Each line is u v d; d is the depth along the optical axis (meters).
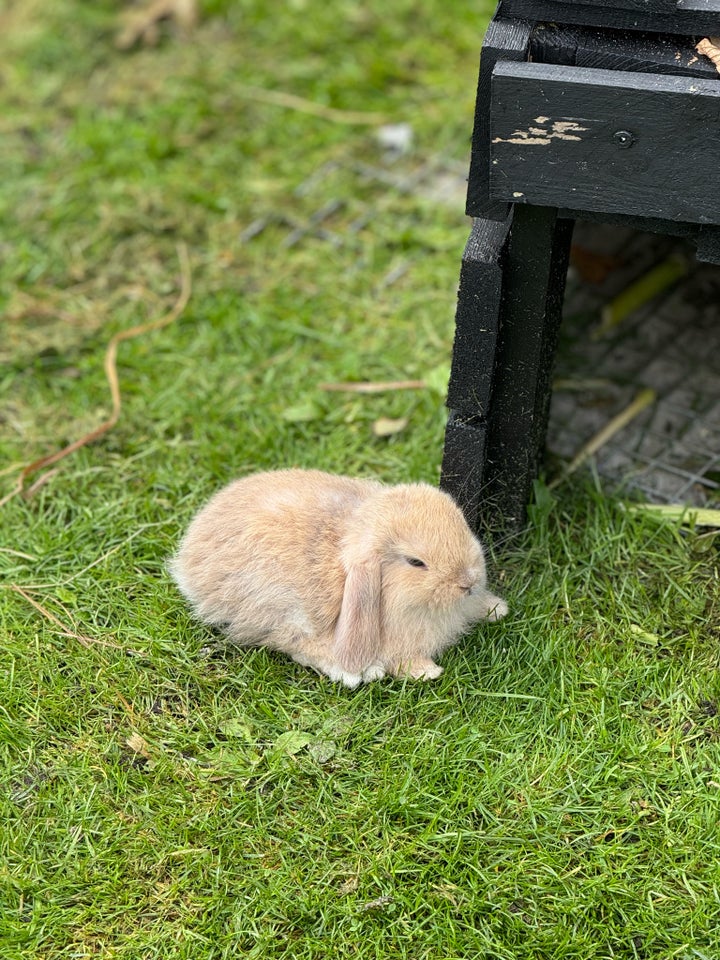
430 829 1.21
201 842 1.21
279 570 1.27
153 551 1.38
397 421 1.48
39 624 1.34
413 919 1.18
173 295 1.63
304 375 1.54
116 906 1.19
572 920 1.17
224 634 1.32
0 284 1.64
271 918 1.18
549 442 1.47
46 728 1.27
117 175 1.74
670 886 1.19
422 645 1.28
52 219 1.70
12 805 1.23
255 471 1.44
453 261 1.63
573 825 1.21
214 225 1.69
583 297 1.60
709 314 1.57
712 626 1.32
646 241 1.63
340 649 1.25
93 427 1.50
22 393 1.54
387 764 1.24
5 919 1.18
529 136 1.19
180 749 1.26
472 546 1.26
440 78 1.82
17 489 1.43
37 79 1.87
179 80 1.85
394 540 1.25
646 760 1.24
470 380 1.28
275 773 1.24
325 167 1.75
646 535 1.38
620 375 1.53
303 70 1.85
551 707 1.27
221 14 1.92
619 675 1.29
